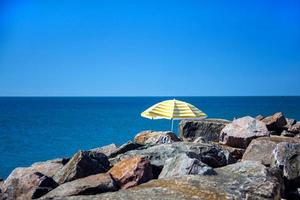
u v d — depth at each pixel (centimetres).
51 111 19675
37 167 1266
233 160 1330
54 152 5203
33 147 5728
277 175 1129
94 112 18362
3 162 4428
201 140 1591
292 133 1909
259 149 1412
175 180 991
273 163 1260
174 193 913
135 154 1280
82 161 1105
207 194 908
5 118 13162
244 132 1591
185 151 1262
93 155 1159
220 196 905
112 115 15225
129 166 1051
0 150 5431
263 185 977
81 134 7519
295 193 1171
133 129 8419
